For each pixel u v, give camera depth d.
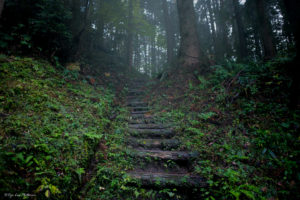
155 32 15.71
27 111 2.52
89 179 2.39
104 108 4.50
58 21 5.10
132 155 3.13
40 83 3.47
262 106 3.86
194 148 3.30
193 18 8.25
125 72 11.39
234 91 4.75
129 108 5.83
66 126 2.74
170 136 3.91
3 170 1.48
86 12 7.62
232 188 2.24
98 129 3.39
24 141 1.96
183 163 3.07
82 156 2.41
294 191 2.10
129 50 13.95
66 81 4.58
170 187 2.45
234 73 5.66
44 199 1.60
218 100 4.68
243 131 3.41
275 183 2.28
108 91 6.46
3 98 2.46
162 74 8.48
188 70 7.42
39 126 2.35
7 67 3.20
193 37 8.04
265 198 2.11
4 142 1.81
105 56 12.37
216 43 16.58
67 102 3.55
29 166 1.74
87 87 5.27
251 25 13.07
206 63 7.56
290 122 3.16
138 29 14.74
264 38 7.84
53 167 1.93
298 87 3.41
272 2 11.86
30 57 4.23
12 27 4.08
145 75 13.37
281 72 4.42
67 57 5.88
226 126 3.71
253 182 2.33
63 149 2.25
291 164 2.39
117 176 2.56
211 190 2.31
